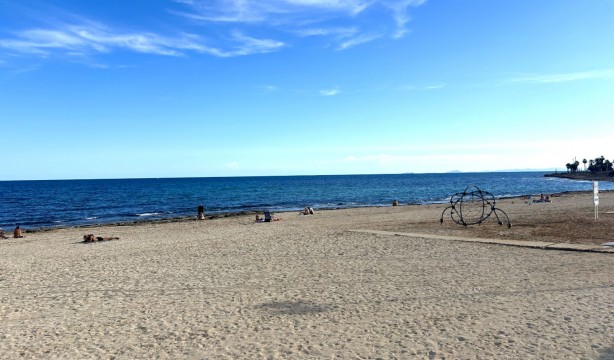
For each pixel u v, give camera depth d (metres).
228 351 5.80
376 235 17.58
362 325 6.68
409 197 63.88
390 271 10.64
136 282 10.36
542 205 32.22
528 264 10.79
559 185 101.31
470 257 12.08
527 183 116.88
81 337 6.59
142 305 8.30
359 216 29.53
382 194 72.88
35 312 8.03
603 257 11.38
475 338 5.91
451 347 5.62
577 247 12.63
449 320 6.75
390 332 6.30
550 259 11.33
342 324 6.76
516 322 6.50
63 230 27.12
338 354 5.54
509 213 25.98
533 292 8.14
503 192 73.25
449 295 8.22
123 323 7.22
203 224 27.61
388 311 7.36
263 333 6.47
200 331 6.67
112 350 5.99
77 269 12.34
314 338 6.17
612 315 6.59
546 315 6.75
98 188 114.75
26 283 10.62
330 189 94.12
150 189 106.44
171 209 47.81
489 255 12.27
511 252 12.62
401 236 16.97
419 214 28.89
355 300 8.13
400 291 8.66
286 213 35.25
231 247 15.73
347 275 10.33
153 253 14.96
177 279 10.55
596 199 20.25
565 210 26.58
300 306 7.85
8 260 14.61
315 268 11.30
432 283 9.23
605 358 5.08
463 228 19.16
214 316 7.43
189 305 8.19
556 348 5.42
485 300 7.78
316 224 24.28
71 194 83.94
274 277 10.38
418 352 5.49
